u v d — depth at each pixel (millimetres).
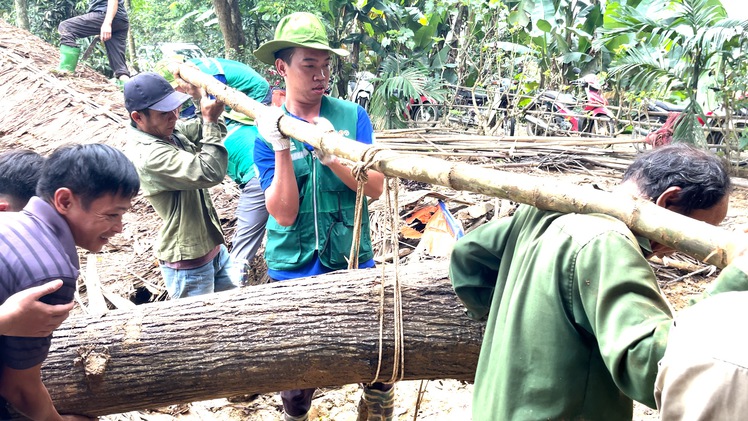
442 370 2496
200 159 3199
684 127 6410
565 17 8344
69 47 9266
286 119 2637
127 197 1970
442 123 8117
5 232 1802
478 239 1999
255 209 4328
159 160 3180
